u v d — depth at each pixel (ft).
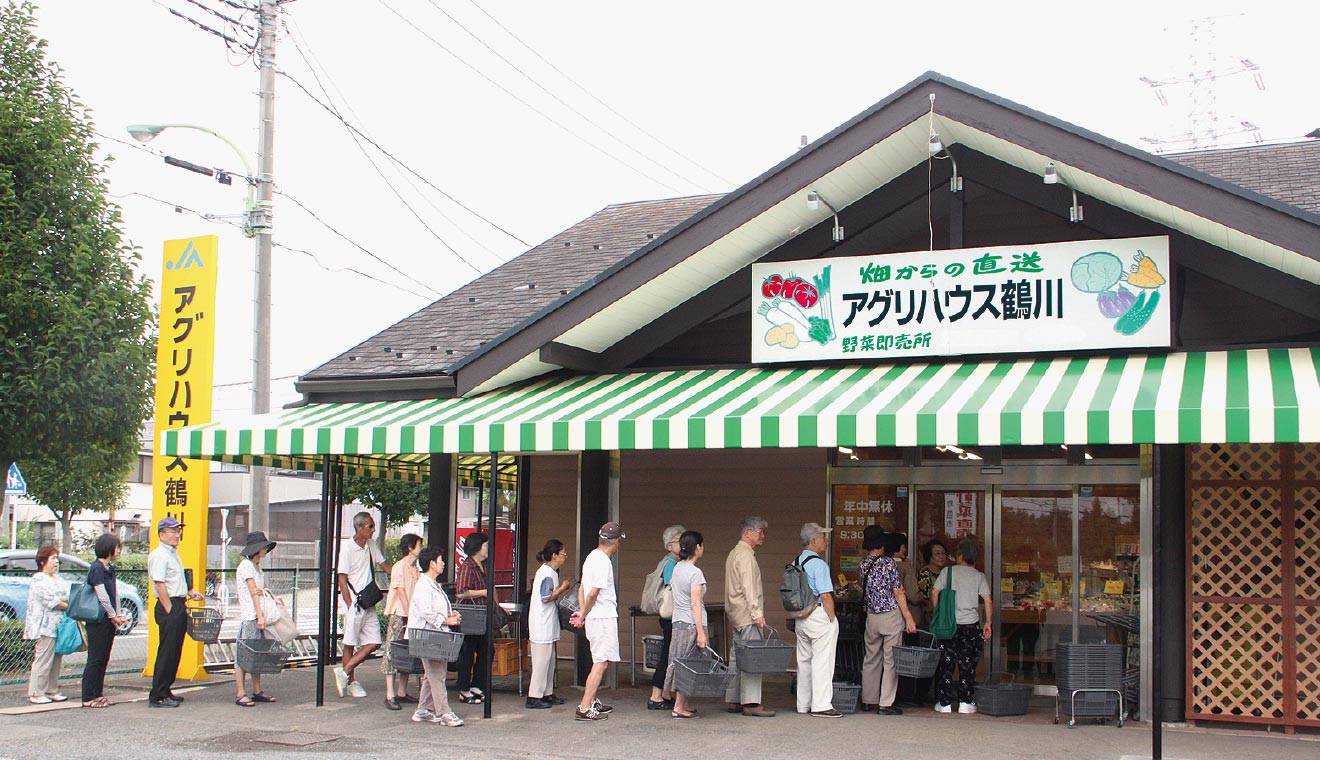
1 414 44.06
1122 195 32.94
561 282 53.31
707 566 47.73
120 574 47.62
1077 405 29.09
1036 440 28.94
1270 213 29.71
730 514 47.70
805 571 36.37
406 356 46.80
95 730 33.71
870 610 36.86
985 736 32.78
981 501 42.98
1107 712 34.35
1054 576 41.57
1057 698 36.73
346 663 40.19
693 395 35.96
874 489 44.80
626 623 48.96
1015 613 41.93
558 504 50.55
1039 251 34.35
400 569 37.99
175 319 44.19
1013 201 37.37
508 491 61.11
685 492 48.55
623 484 49.60
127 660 49.55
